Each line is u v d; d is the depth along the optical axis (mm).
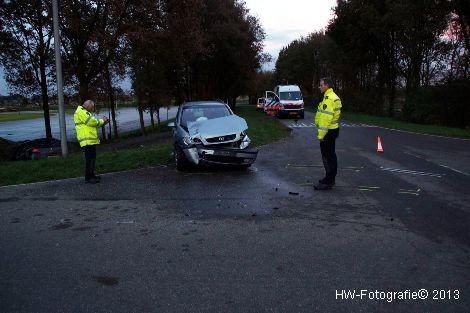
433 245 4988
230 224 5859
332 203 6961
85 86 20609
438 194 7543
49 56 21047
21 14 19531
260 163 11172
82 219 6219
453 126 26188
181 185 8492
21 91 23031
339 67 48750
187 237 5352
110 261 4609
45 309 3592
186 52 24328
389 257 4637
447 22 29375
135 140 23766
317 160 11594
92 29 18984
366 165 10750
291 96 34062
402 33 31656
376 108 40656
